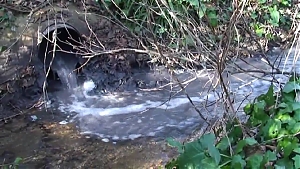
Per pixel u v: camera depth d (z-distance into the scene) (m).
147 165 4.39
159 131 5.12
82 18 6.45
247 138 3.01
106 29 6.61
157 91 6.18
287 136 2.96
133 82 6.42
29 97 5.85
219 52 3.36
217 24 4.41
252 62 6.83
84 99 6.02
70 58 6.50
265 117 3.27
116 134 5.08
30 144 4.83
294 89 3.27
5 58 5.80
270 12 7.91
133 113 5.61
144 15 6.59
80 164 4.44
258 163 2.84
